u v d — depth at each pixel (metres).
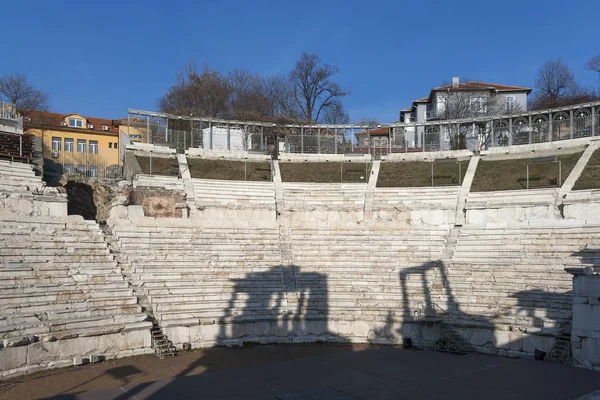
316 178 46.31
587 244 28.58
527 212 36.84
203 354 23.72
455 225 34.91
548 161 42.47
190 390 16.95
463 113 75.31
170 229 32.25
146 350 23.47
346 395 16.28
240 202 41.09
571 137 46.28
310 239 34.84
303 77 85.06
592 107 45.53
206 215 39.72
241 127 56.25
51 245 26.47
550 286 25.81
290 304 28.22
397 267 31.42
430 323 25.62
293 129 58.62
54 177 39.16
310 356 23.42
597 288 20.08
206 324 25.44
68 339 21.31
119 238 29.84
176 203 39.38
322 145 54.88
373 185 44.28
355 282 30.08
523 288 26.58
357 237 35.12
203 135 53.84
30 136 38.69
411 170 47.16
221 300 27.52
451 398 15.98
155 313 25.34
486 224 33.81
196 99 81.31
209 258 30.78
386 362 21.66
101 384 18.27
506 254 30.27
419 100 83.50
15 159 36.47
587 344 20.31
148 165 44.25
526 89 78.25
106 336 22.45
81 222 29.03
